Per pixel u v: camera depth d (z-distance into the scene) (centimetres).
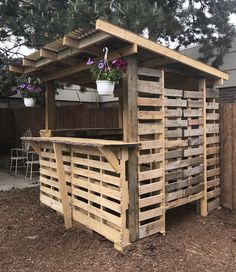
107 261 341
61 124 944
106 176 373
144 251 357
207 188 486
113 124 903
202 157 472
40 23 602
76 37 352
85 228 423
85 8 504
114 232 365
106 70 354
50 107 533
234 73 742
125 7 515
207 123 488
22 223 469
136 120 365
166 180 411
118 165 354
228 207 507
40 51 402
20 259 359
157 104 392
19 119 1055
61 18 582
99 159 387
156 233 394
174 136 420
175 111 420
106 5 519
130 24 501
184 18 629
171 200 418
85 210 416
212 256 354
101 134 548
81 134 537
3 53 766
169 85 523
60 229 438
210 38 697
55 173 472
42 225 457
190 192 449
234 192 498
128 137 359
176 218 465
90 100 1179
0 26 729
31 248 386
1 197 609
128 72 356
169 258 345
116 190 360
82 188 425
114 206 363
